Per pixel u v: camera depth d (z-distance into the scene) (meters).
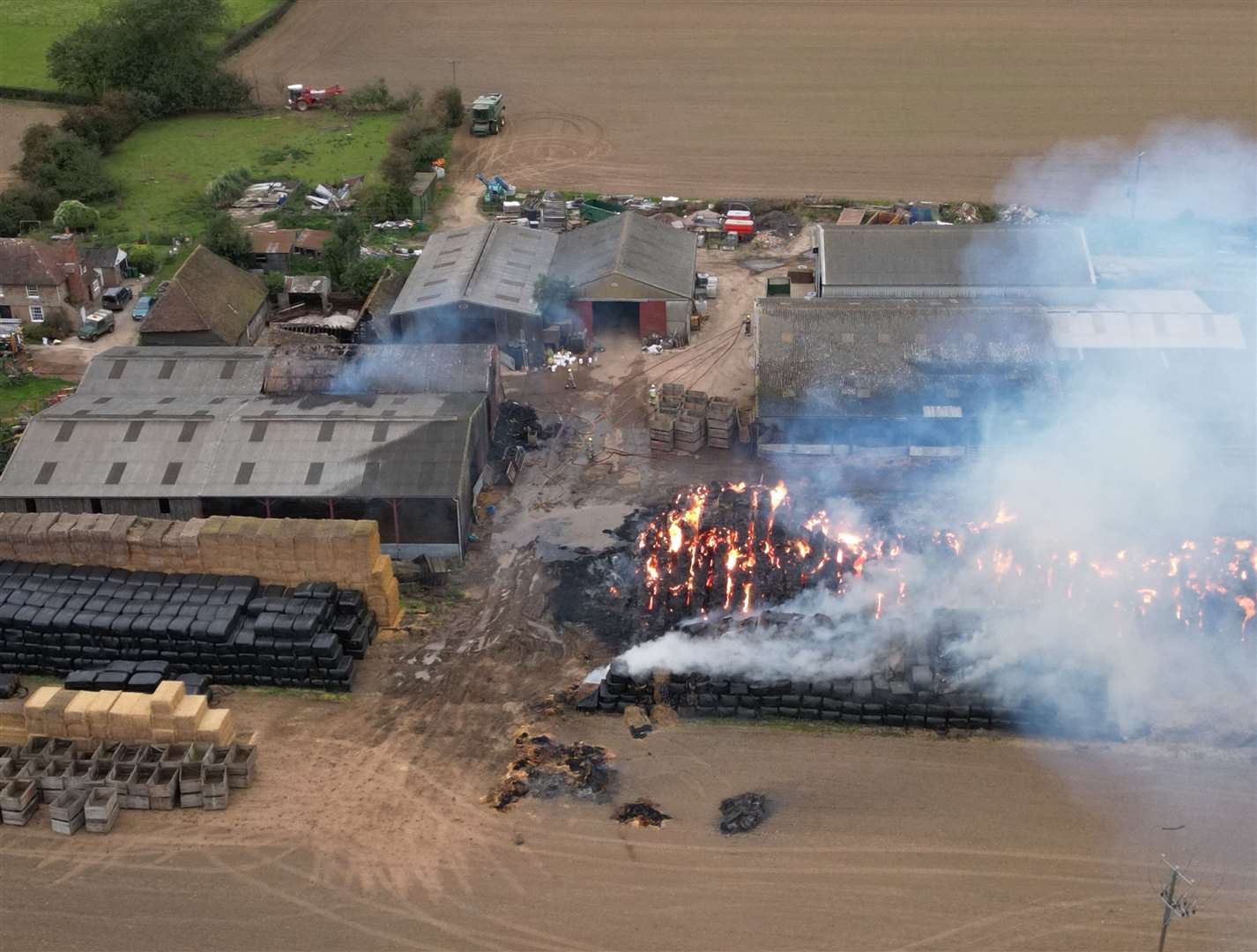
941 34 152.50
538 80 142.00
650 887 47.12
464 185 116.06
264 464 66.31
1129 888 46.47
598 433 77.62
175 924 45.88
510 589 63.94
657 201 109.69
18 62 147.00
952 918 45.50
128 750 52.59
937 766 52.41
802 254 101.19
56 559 61.66
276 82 142.75
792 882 47.12
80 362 85.75
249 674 57.66
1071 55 144.25
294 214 109.50
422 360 75.38
